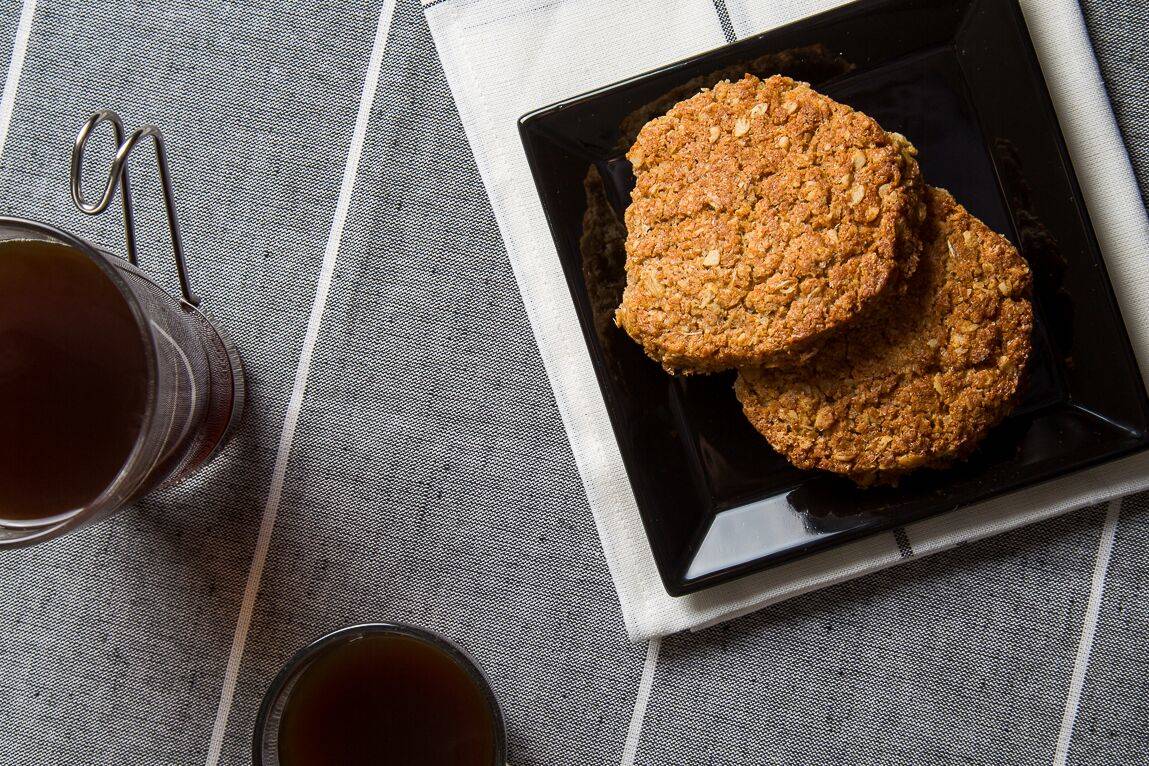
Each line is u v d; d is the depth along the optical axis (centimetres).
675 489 52
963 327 50
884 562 53
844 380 50
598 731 54
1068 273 51
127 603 55
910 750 54
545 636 54
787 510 52
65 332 47
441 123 54
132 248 49
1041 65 52
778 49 51
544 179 51
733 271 49
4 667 55
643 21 53
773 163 49
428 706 52
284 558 55
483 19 53
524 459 54
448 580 55
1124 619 54
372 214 54
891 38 51
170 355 47
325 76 54
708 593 53
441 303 54
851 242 48
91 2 54
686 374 51
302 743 52
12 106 54
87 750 55
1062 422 51
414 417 55
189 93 54
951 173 52
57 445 48
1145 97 53
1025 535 54
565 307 54
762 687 54
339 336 54
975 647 54
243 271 54
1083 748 54
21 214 54
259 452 55
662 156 50
